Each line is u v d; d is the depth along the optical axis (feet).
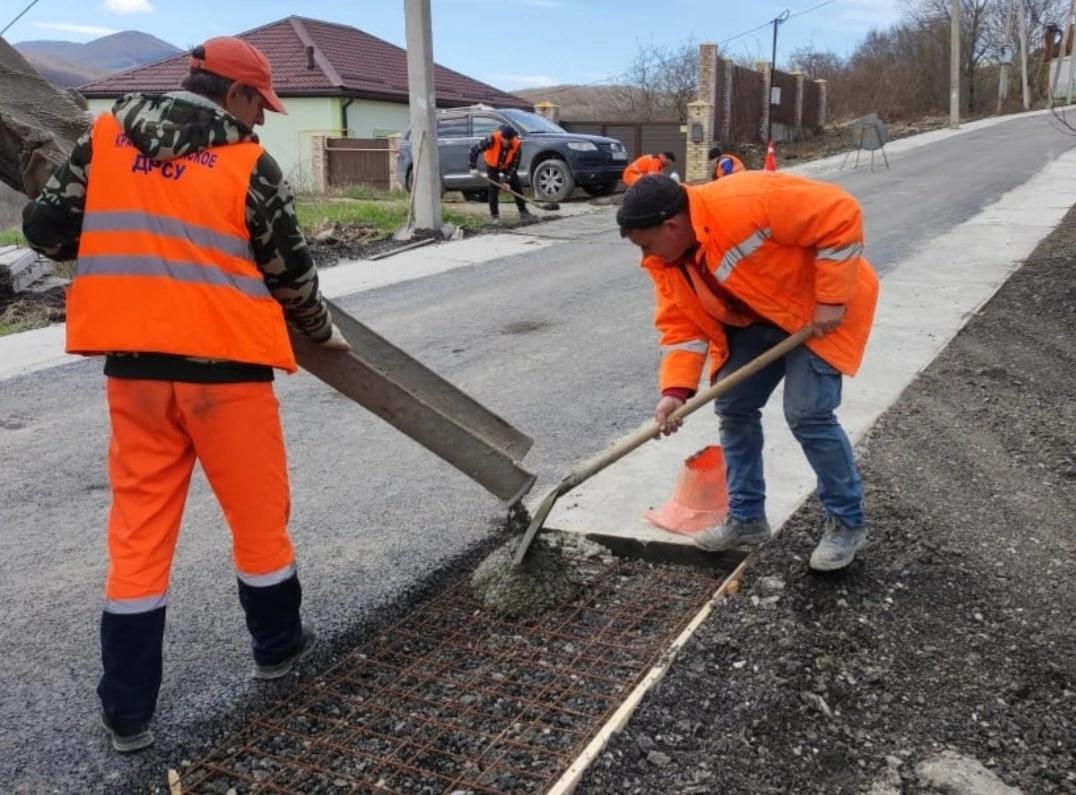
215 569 12.54
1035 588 11.23
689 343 11.25
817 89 113.50
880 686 9.48
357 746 8.95
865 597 10.94
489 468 11.10
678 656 9.84
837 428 10.76
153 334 8.14
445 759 8.73
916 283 29.07
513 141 49.83
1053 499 13.75
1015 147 84.99
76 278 8.39
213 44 8.52
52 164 12.62
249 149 8.36
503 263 37.68
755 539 11.89
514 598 11.12
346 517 14.01
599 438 16.98
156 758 8.87
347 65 92.07
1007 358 21.11
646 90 111.75
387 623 11.06
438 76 105.70
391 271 36.22
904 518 12.87
